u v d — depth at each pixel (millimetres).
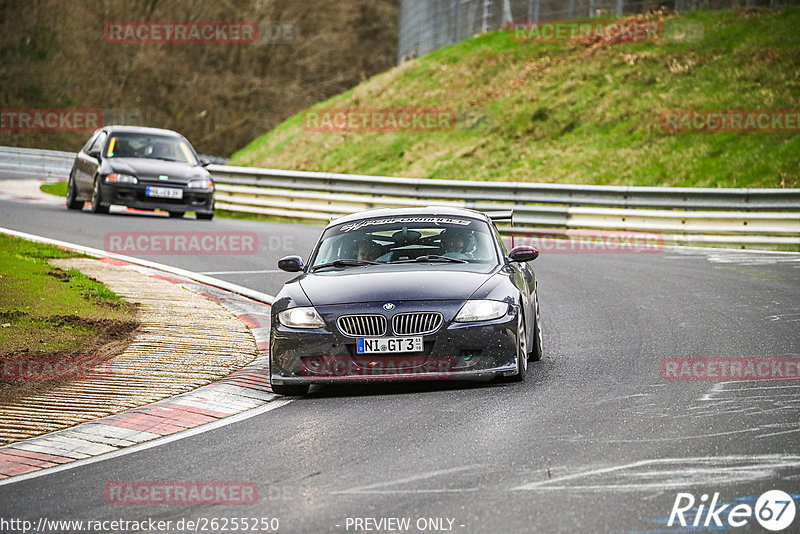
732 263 57219
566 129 109500
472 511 17953
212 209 77000
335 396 29328
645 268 55969
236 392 29906
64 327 37969
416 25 169875
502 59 133375
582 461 20891
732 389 27469
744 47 114000
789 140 89375
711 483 19141
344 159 119438
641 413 25016
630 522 17125
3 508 19703
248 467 21797
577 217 73812
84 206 84125
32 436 25328
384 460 21672
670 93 108312
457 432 23812
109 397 29078
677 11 129750
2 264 49625
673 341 35156
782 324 37719
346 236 34125
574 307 43562
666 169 91812
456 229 33969
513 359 29016
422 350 28438
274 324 29609
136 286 48406
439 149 113938
